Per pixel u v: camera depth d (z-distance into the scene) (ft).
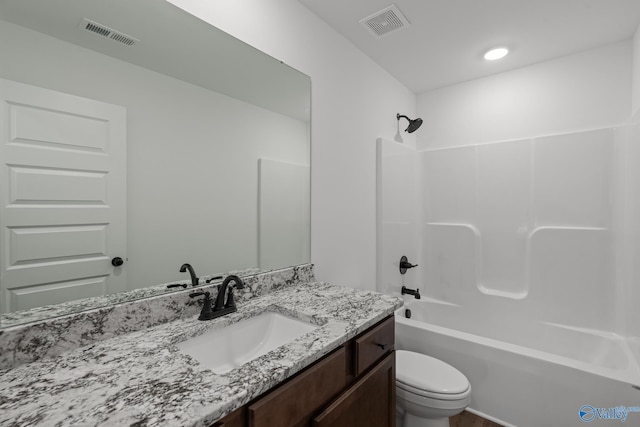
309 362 2.66
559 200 7.23
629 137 6.39
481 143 8.36
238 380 2.21
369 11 5.57
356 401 3.30
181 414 1.81
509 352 5.32
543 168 7.43
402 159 8.35
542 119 7.49
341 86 6.26
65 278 2.88
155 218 3.53
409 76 8.23
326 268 5.86
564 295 7.15
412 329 6.38
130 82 3.33
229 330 3.54
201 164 3.97
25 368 2.40
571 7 5.43
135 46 3.37
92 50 3.07
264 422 2.27
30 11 2.71
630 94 6.46
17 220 2.63
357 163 6.73
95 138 3.08
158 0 3.54
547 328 7.28
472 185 8.43
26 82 2.68
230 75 4.27
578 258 7.00
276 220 4.91
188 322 3.40
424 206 9.25
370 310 3.84
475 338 5.78
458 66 7.67
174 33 3.68
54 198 2.83
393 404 4.18
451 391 4.52
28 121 2.69
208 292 3.59
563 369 4.85
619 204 6.57
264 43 4.69
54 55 2.83
